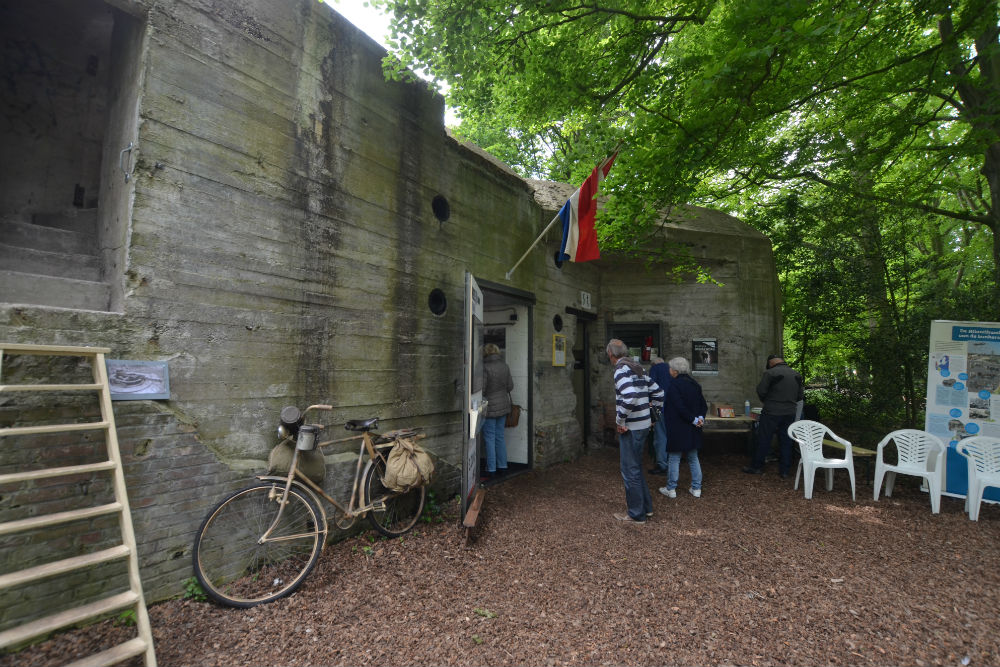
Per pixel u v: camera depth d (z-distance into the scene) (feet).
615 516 15.61
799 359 34.73
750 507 16.75
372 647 8.39
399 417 14.93
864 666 8.04
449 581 10.93
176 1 9.78
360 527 13.19
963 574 11.59
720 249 26.43
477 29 15.74
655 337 27.45
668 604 10.06
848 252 29.43
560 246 24.13
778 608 9.93
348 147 13.43
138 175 9.12
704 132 18.47
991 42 21.83
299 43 12.21
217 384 10.28
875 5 16.34
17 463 7.77
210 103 10.31
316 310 12.42
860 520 15.52
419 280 15.79
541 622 9.32
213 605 9.37
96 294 9.43
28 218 10.79
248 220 10.97
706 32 18.85
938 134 29.60
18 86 10.91
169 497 9.33
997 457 15.65
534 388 21.84
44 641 7.80
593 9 17.80
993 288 25.02
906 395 28.50
